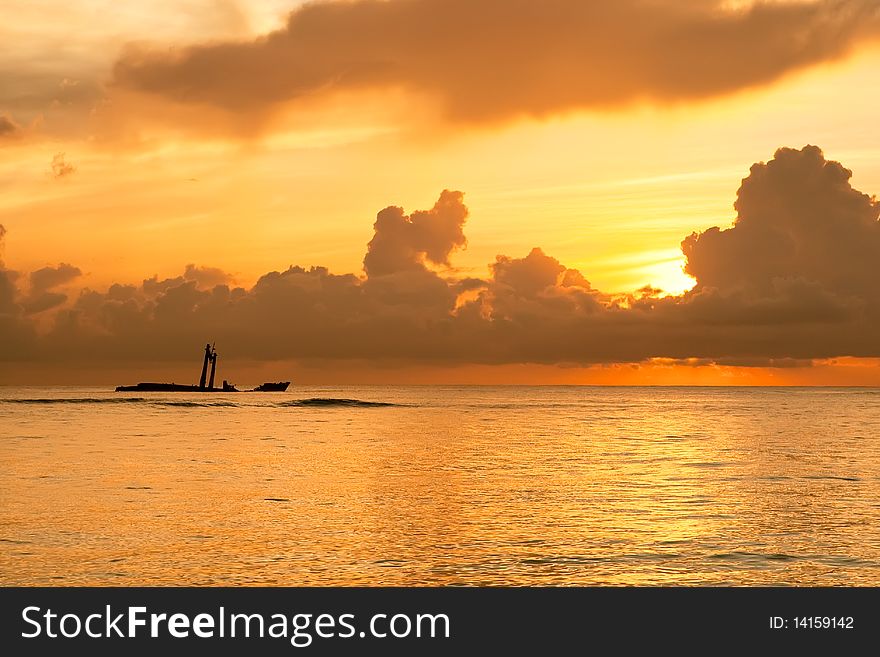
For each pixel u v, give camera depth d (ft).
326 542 98.43
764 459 197.88
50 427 308.60
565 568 88.12
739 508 122.31
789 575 86.22
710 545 97.50
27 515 113.60
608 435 287.89
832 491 140.67
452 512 118.62
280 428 315.37
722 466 181.47
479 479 157.07
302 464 183.01
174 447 223.30
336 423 355.15
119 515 114.21
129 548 94.63
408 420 389.60
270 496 133.28
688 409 560.61
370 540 99.55
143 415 406.21
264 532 103.55
